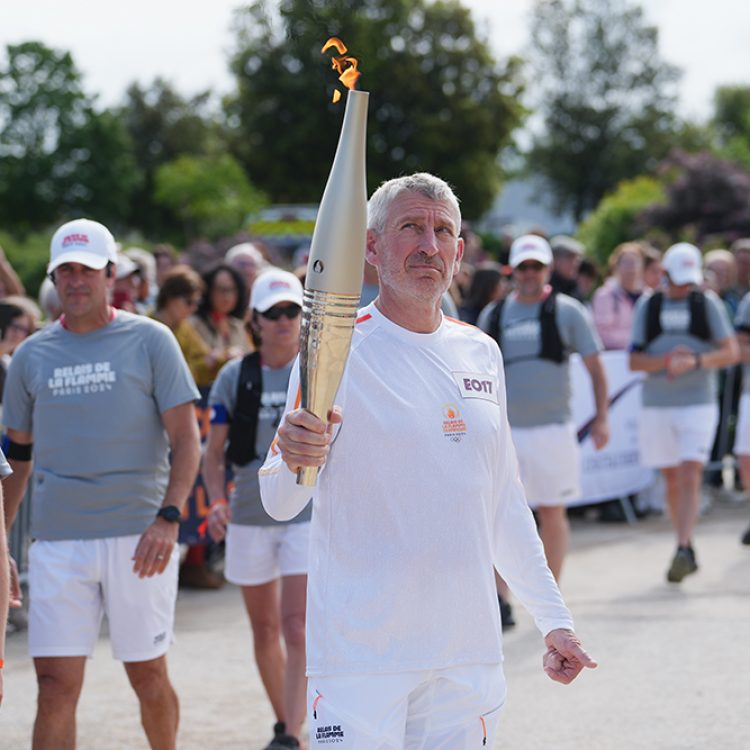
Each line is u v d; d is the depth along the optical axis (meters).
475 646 4.30
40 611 6.15
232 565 7.45
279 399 7.45
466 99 66.88
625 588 11.12
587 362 10.34
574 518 15.18
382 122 65.38
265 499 4.32
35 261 52.28
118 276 10.73
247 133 63.84
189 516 11.31
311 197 64.38
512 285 14.25
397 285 4.38
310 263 3.93
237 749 7.33
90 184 100.31
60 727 6.11
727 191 45.22
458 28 66.12
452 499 4.26
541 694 8.12
